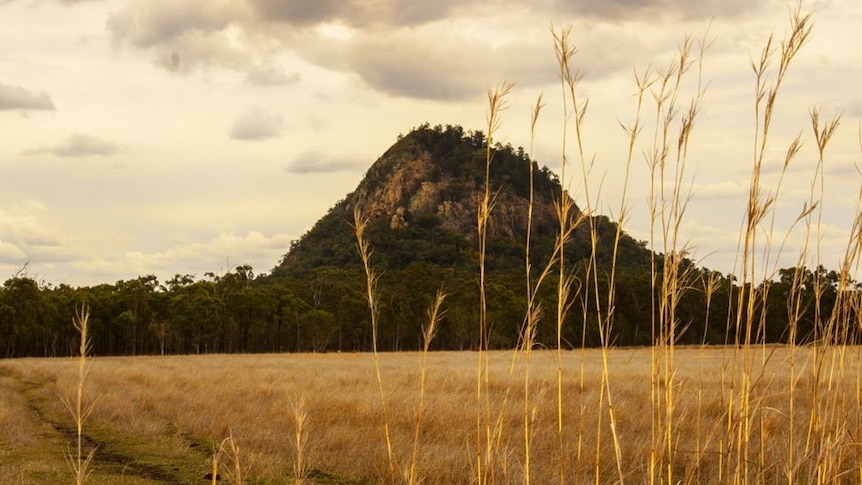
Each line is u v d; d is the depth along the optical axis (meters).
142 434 11.91
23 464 9.48
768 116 3.07
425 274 87.88
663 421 3.60
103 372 27.05
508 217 155.38
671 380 3.26
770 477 4.34
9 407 14.84
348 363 38.53
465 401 12.80
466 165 196.25
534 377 16.20
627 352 34.34
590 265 3.14
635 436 8.63
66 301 70.31
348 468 8.73
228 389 18.48
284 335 82.12
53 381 23.77
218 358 54.47
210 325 75.88
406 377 21.47
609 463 6.73
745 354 3.34
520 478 6.39
